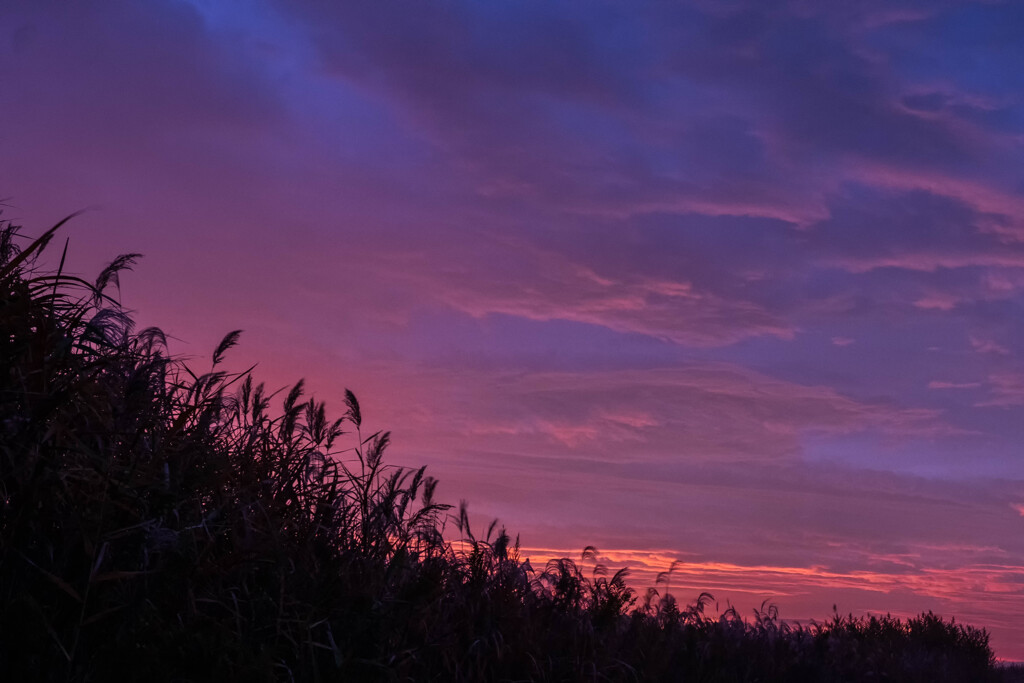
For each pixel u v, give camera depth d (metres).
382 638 4.06
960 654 11.23
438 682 4.74
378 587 4.38
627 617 6.74
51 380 3.61
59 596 3.26
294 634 3.81
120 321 4.12
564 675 5.39
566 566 6.35
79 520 3.32
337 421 4.89
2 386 3.54
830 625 10.27
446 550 5.65
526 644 5.25
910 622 12.00
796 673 7.95
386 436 4.97
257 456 4.64
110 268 4.12
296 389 4.80
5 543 3.20
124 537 3.40
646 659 6.06
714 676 6.80
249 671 3.32
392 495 4.96
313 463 4.83
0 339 3.59
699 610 7.89
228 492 4.19
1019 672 11.98
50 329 3.69
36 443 3.43
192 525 3.77
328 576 4.14
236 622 3.61
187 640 3.25
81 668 3.18
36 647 3.07
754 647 7.95
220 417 4.51
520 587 6.00
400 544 4.81
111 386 3.92
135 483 3.49
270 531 4.10
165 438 3.92
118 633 3.27
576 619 5.94
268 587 3.94
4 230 4.09
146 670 3.18
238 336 4.46
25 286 3.85
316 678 3.57
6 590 3.22
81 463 3.53
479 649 5.06
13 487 3.41
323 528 4.55
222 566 3.62
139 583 3.40
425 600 4.57
